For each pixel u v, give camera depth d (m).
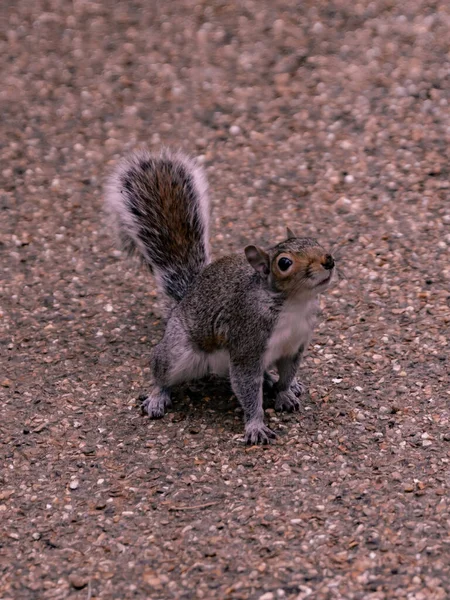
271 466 9.50
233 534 8.54
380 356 11.10
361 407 10.29
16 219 14.75
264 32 19.94
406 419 10.02
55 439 10.16
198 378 10.77
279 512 8.77
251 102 17.58
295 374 10.26
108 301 12.81
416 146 15.67
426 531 8.35
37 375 11.30
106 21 21.12
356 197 14.54
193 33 20.25
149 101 17.97
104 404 10.76
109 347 11.84
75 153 16.52
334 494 8.97
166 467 9.62
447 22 19.36
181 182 11.73
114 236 12.32
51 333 12.14
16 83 18.86
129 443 10.05
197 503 9.03
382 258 12.98
